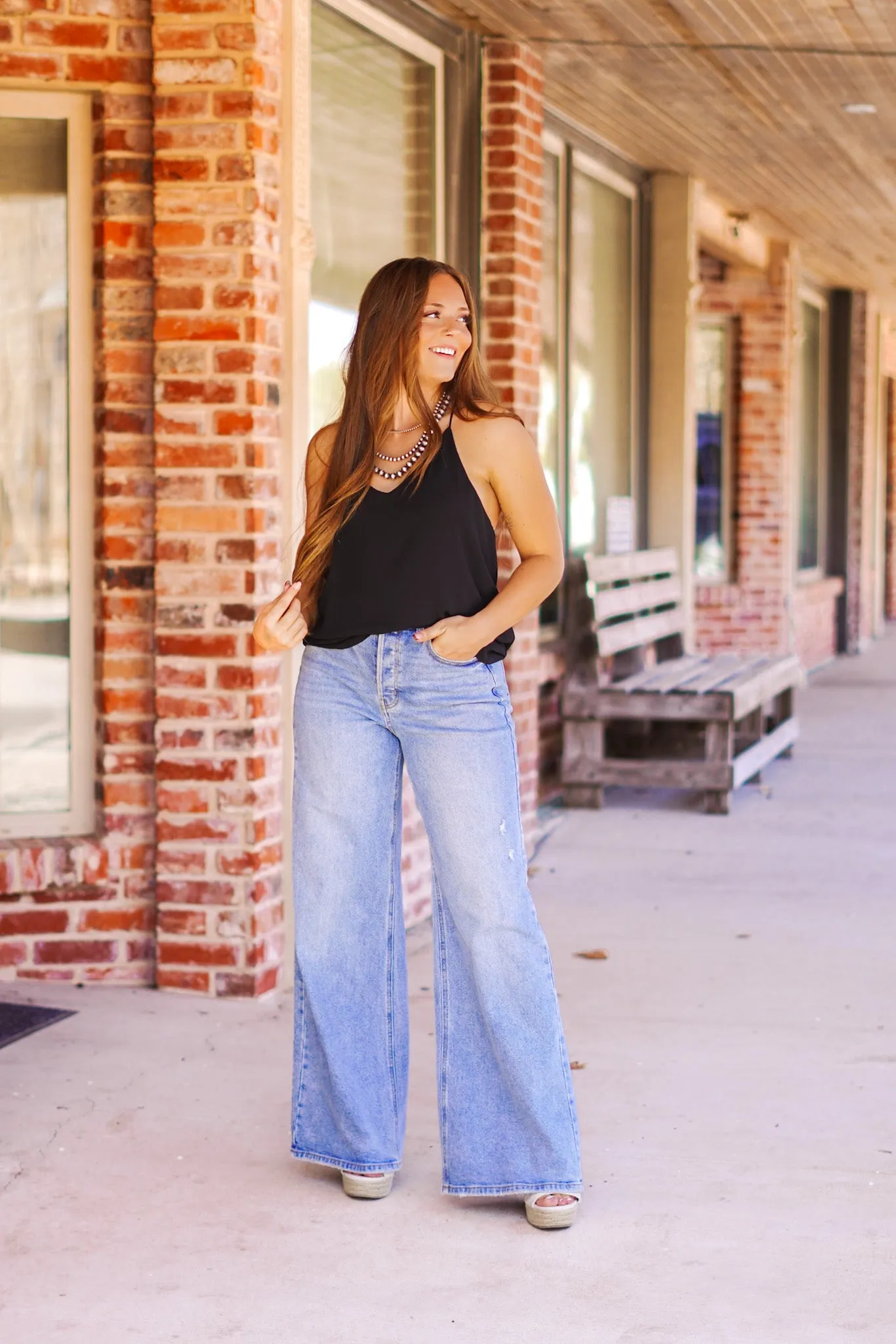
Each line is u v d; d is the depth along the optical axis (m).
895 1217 3.29
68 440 4.88
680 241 9.81
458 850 3.21
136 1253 3.12
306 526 3.34
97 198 4.74
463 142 6.54
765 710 10.13
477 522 3.23
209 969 4.75
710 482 13.30
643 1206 3.34
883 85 7.47
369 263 5.92
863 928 5.69
